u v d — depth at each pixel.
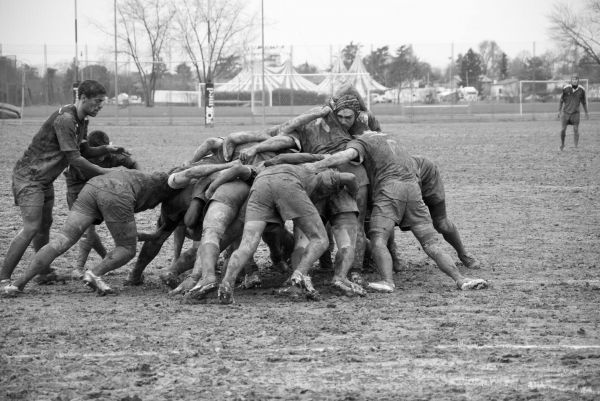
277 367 9.04
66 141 12.59
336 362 9.20
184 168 12.85
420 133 50.62
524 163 32.31
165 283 12.75
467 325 10.66
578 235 17.69
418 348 9.68
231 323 10.77
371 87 75.50
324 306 11.70
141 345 9.81
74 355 9.45
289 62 77.44
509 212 20.80
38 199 12.77
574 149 38.03
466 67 84.69
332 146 13.34
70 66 72.31
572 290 12.66
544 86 76.88
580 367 9.01
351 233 12.61
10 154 35.38
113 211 12.23
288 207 11.90
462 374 8.81
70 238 12.27
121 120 66.19
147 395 8.23
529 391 8.33
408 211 13.09
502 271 14.19
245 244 11.80
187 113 72.94
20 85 69.69
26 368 9.01
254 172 12.37
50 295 12.46
